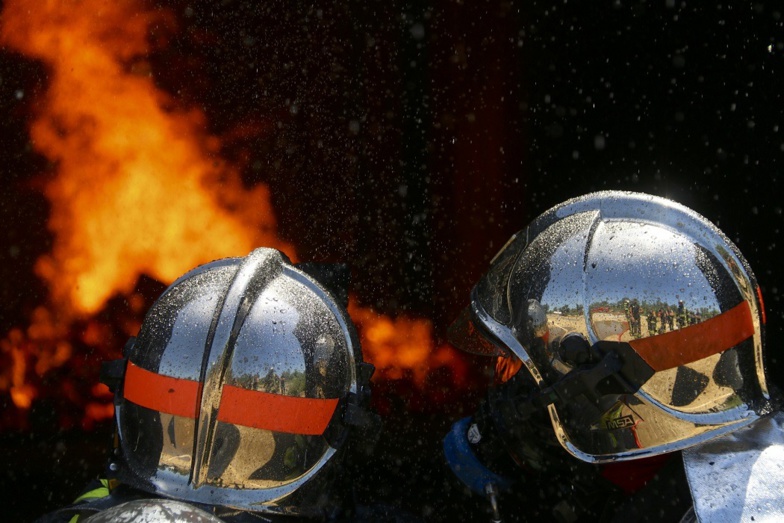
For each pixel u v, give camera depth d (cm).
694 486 222
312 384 233
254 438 224
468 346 330
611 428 245
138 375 231
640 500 244
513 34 1186
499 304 283
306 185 1322
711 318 239
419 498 596
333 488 249
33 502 594
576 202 271
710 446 235
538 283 258
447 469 295
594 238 254
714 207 855
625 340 240
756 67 798
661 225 251
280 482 230
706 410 241
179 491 222
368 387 259
